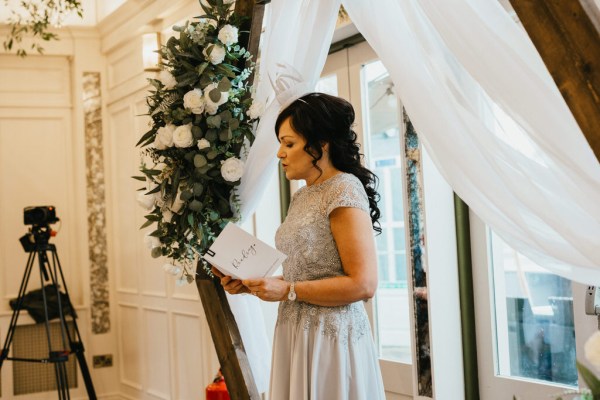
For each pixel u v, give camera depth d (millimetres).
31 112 5785
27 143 5777
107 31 5637
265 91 2891
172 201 2908
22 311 5539
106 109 5805
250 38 2920
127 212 5559
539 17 1618
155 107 2973
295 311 2236
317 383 2158
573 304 2629
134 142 5383
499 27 1924
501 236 2021
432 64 2072
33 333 5617
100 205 5781
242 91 2867
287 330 2285
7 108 5730
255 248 2195
